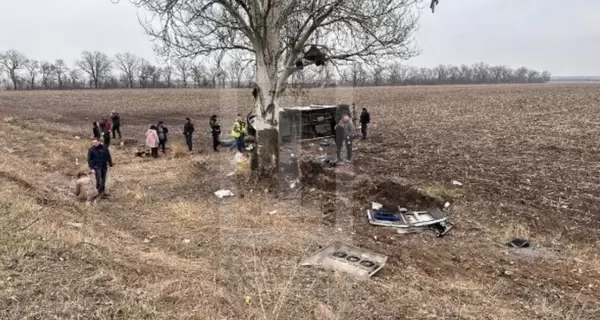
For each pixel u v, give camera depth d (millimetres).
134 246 7484
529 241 8258
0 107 45875
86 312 4844
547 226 8953
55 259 6141
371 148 17859
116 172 13805
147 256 6957
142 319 4809
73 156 16562
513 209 9891
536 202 10430
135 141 21609
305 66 7883
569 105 39594
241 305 5332
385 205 9602
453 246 8039
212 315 5004
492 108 38625
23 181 10836
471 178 12586
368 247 7496
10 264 5762
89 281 5582
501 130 23281
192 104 50375
